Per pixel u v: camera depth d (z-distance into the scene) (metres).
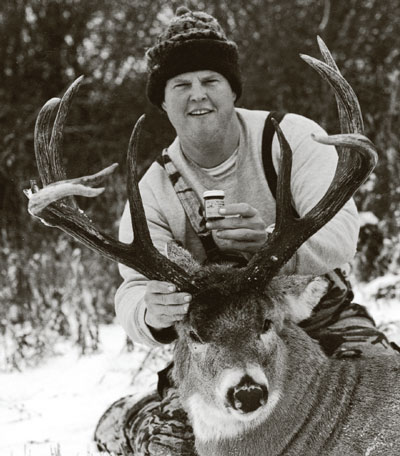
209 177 6.41
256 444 5.30
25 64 17.02
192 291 5.20
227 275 5.23
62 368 9.28
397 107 14.53
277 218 5.32
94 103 16.81
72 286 11.45
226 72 6.35
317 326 6.13
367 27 16.16
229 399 4.85
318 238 5.71
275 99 15.63
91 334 9.87
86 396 8.09
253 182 6.33
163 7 17.44
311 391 5.32
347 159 5.38
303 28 16.25
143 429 6.09
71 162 16.41
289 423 5.28
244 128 6.42
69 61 17.12
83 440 6.82
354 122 5.16
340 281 6.20
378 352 5.87
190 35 6.27
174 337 5.68
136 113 16.45
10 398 8.26
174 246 5.59
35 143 5.13
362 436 5.23
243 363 4.91
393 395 5.28
